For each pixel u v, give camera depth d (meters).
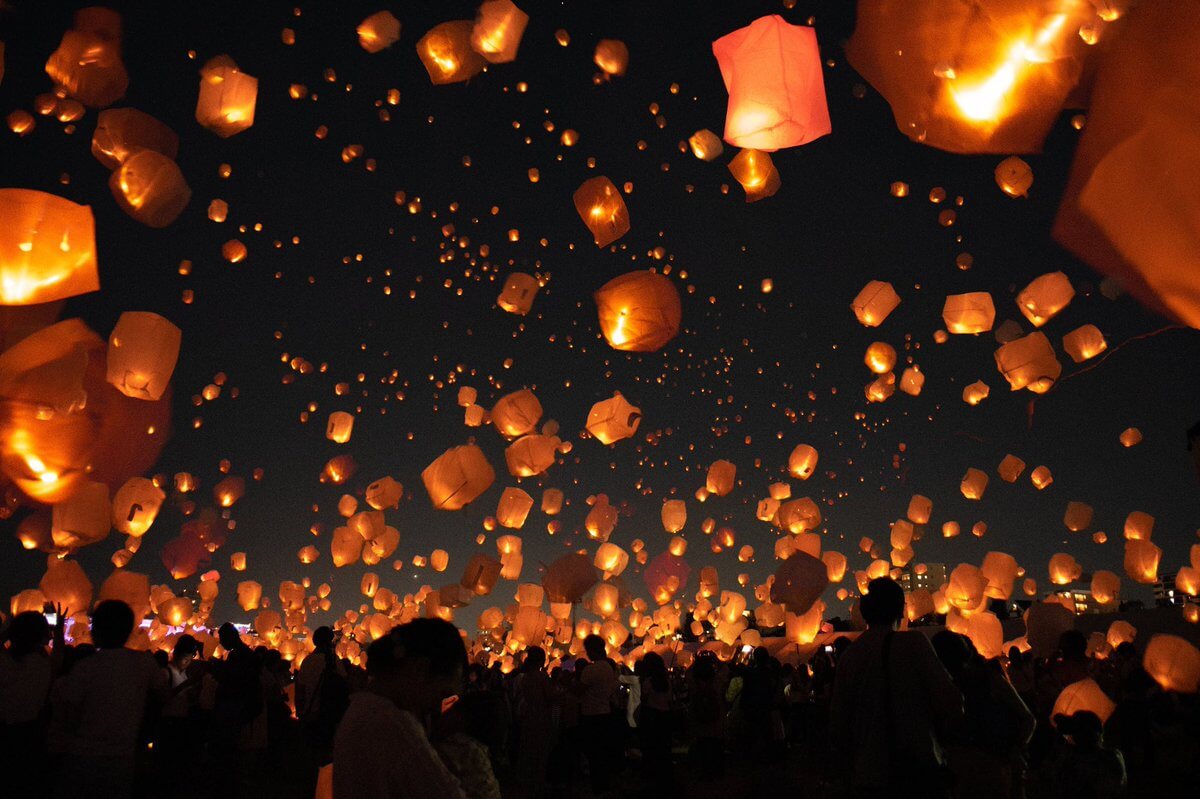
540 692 8.77
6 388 2.22
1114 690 9.09
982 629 6.66
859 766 3.25
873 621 3.46
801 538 9.16
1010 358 4.35
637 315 2.83
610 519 10.07
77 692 3.73
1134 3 0.96
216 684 7.73
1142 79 0.96
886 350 7.37
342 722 2.26
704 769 8.90
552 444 4.81
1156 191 0.94
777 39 1.97
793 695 12.36
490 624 13.17
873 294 5.34
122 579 7.17
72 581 7.16
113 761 3.72
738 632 11.66
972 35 1.25
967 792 4.22
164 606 11.19
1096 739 5.14
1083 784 5.11
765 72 1.96
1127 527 9.47
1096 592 10.48
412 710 2.37
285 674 12.95
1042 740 7.18
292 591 14.81
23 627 4.54
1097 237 0.98
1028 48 1.19
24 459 2.29
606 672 8.13
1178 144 0.93
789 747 11.13
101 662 3.81
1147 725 8.71
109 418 2.61
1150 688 8.69
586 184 3.50
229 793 6.92
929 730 3.22
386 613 13.16
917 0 1.30
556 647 14.50
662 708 8.23
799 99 1.95
